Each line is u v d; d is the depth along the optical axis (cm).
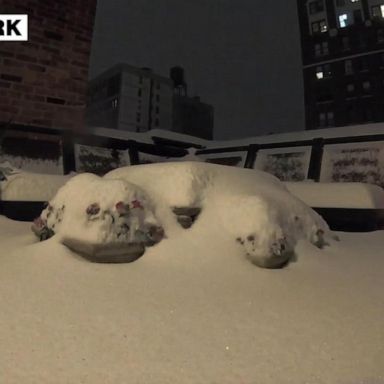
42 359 133
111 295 200
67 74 602
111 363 132
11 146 548
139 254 269
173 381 123
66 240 274
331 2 3434
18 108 551
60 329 157
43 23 575
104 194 279
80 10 617
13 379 119
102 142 728
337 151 734
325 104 3462
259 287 227
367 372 133
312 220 336
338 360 142
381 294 227
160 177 326
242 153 884
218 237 285
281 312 189
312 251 303
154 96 6244
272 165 814
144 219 280
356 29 3312
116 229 263
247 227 279
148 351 142
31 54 563
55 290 205
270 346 151
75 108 613
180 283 225
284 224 302
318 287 234
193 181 311
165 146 925
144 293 206
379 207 525
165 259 260
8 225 405
